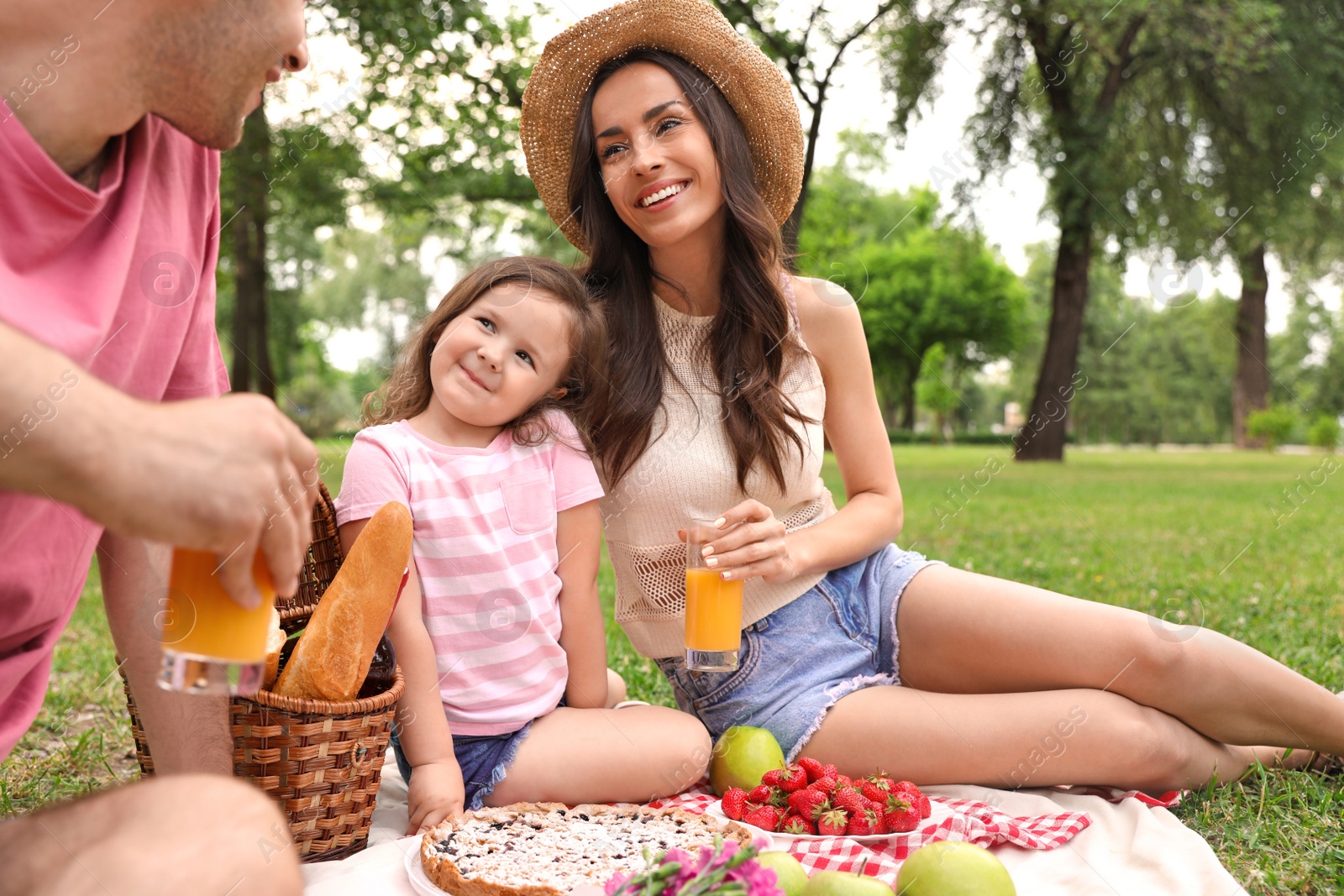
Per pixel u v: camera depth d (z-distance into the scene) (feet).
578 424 7.81
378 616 6.05
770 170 9.06
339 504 7.22
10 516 3.83
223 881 3.12
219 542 3.01
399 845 6.08
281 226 50.26
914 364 106.52
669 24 8.09
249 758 5.72
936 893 4.91
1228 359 78.13
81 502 2.85
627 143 7.85
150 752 5.23
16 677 4.15
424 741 6.75
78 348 3.84
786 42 34.55
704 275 8.26
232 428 2.97
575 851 5.71
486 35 37.35
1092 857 6.04
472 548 7.14
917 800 6.60
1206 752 7.20
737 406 7.93
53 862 3.01
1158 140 49.62
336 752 5.86
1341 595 14.83
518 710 7.10
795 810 6.62
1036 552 19.92
